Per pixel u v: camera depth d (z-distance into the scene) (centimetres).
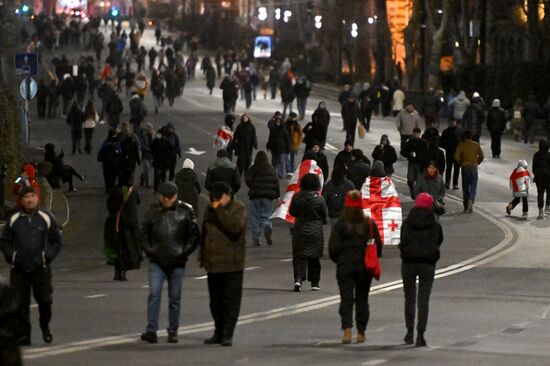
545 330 4841
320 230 5850
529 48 17962
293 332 4678
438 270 6700
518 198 8969
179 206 4272
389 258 7212
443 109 17400
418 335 4375
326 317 5100
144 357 3981
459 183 10769
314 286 5928
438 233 4403
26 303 4216
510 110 15975
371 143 13750
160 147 10044
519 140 14375
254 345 4312
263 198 7612
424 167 8062
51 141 14050
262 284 6166
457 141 10225
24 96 11200
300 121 16575
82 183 11012
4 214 8438
